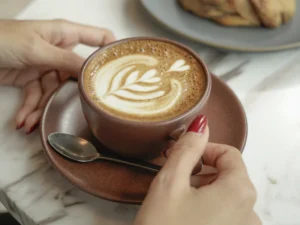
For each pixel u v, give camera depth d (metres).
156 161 0.34
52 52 0.38
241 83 0.41
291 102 0.39
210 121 0.36
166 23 0.45
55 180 0.33
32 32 0.39
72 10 0.49
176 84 0.33
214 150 0.31
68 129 0.35
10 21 0.40
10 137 0.36
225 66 0.43
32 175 0.34
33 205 0.32
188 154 0.28
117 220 0.31
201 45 0.46
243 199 0.28
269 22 0.46
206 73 0.33
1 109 0.39
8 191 0.33
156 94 0.32
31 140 0.36
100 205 0.32
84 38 0.42
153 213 0.26
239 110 0.35
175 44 0.36
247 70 0.43
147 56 0.35
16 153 0.35
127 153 0.33
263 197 0.33
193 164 0.28
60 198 0.32
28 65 0.40
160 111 0.31
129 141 0.31
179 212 0.26
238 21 0.46
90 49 0.45
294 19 0.48
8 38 0.38
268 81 0.42
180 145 0.29
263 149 0.35
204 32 0.46
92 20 0.48
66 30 0.41
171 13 0.48
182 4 0.48
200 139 0.29
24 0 0.62
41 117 0.35
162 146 0.32
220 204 0.27
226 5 0.46
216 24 0.47
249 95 0.40
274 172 0.34
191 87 0.33
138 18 0.49
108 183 0.31
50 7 0.50
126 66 0.34
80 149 0.33
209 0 0.46
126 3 0.51
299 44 0.42
